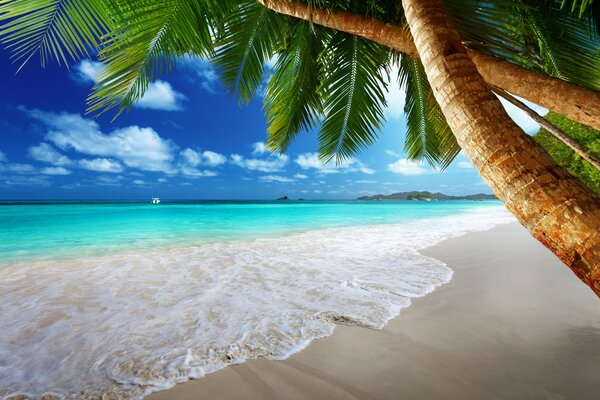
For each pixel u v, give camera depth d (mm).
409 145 6523
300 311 3490
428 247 7773
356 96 5227
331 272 5262
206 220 16875
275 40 4680
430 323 3150
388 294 4066
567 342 2705
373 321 3211
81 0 2793
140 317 3354
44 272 5328
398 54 4773
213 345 2732
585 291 4137
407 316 3338
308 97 5801
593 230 739
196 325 3141
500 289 4254
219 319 3287
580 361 2404
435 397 2031
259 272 5273
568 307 3543
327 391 2115
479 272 5219
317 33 4875
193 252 7238
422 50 1320
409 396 2045
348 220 16969
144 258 6527
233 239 9461
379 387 2146
